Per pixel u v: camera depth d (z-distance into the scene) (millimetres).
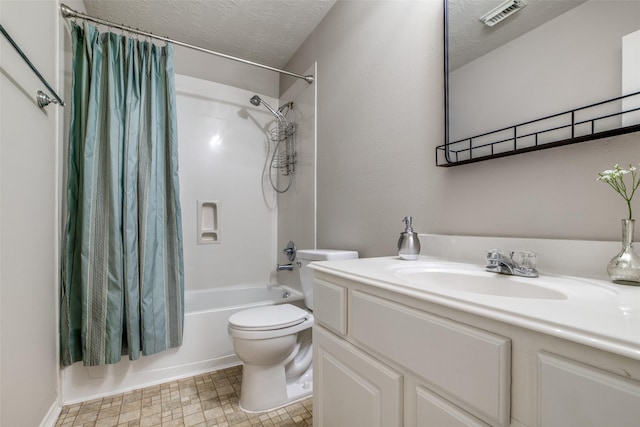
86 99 1587
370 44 1602
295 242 2426
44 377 1256
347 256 1600
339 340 884
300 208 2346
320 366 971
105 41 1696
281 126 2660
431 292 591
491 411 474
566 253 787
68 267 1510
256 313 1560
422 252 1217
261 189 2750
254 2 1908
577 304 493
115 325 1549
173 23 2113
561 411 397
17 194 999
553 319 416
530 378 438
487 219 1024
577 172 798
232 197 2615
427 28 1270
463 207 1107
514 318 449
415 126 1320
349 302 847
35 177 1168
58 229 1458
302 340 1753
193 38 2307
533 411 434
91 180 1550
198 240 2471
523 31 905
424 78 1279
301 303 2143
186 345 1794
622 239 657
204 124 2516
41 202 1238
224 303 2482
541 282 693
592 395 370
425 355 593
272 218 2797
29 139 1105
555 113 823
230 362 1905
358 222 1673
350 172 1745
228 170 2605
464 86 1088
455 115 1123
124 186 1646
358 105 1685
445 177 1180
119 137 1649
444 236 1133
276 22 2111
